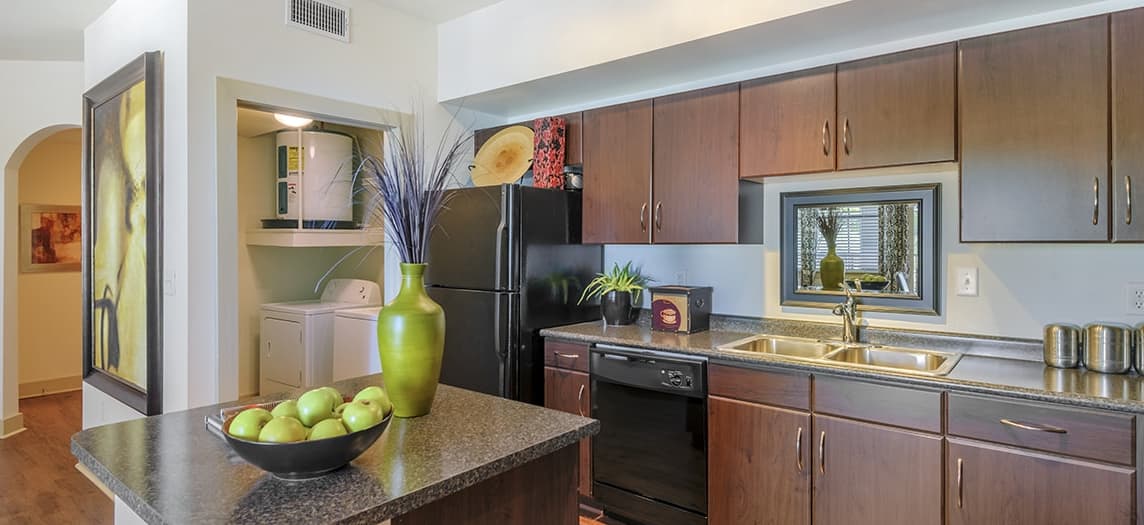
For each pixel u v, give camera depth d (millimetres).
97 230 3350
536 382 3049
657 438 2582
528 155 3412
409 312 1541
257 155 4863
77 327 5395
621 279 3176
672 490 2541
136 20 2871
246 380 4777
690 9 2496
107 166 3180
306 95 2861
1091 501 1690
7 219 4066
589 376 2822
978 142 2076
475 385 3039
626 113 3031
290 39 2811
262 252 4871
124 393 2906
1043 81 1962
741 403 2350
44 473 3426
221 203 2596
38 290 5172
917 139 2197
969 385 1868
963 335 2396
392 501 1065
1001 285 2334
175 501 1050
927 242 2480
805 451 2193
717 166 2713
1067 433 1724
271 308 4535
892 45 2500
